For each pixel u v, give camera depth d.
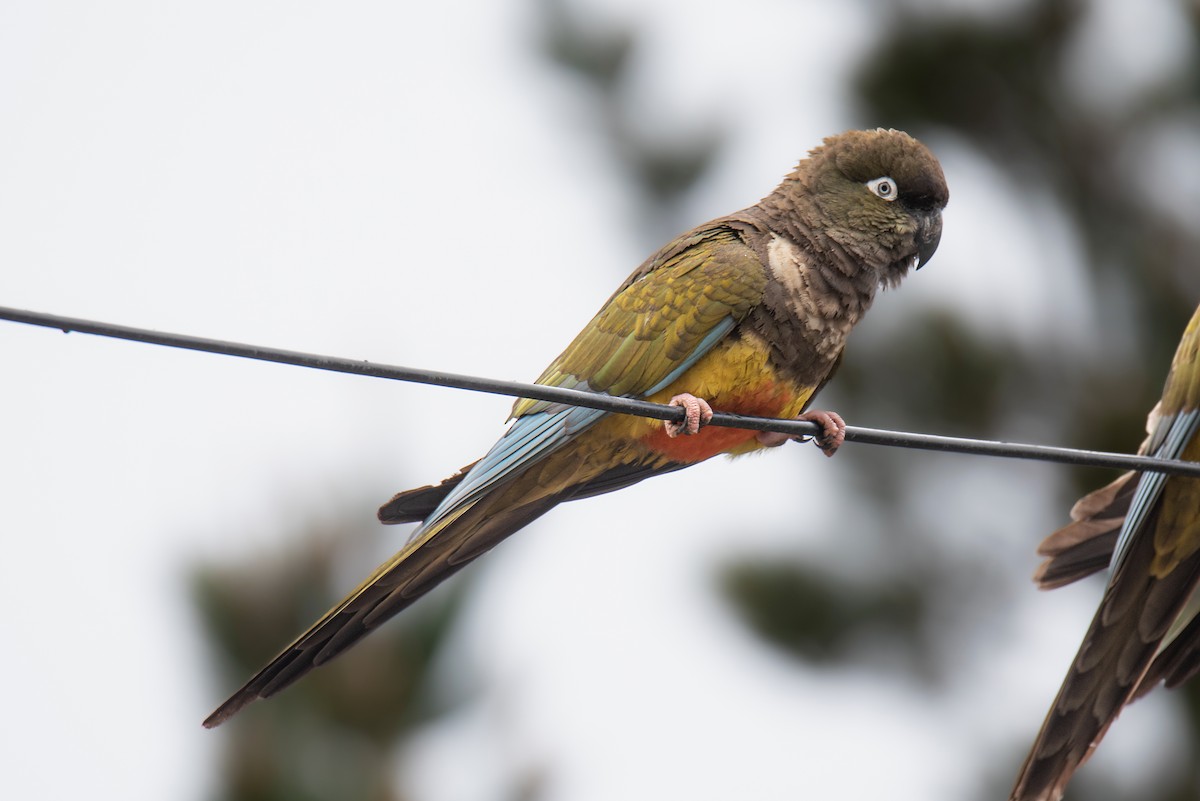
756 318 9.00
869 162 9.50
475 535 9.05
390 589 8.76
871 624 13.91
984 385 13.83
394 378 7.14
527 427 9.02
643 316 9.05
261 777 9.54
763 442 9.16
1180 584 9.05
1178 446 9.27
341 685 9.79
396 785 9.62
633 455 9.15
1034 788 8.78
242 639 9.79
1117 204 14.57
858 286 9.39
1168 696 13.93
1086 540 9.41
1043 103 14.37
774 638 13.66
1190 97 14.57
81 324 6.55
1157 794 13.79
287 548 9.91
